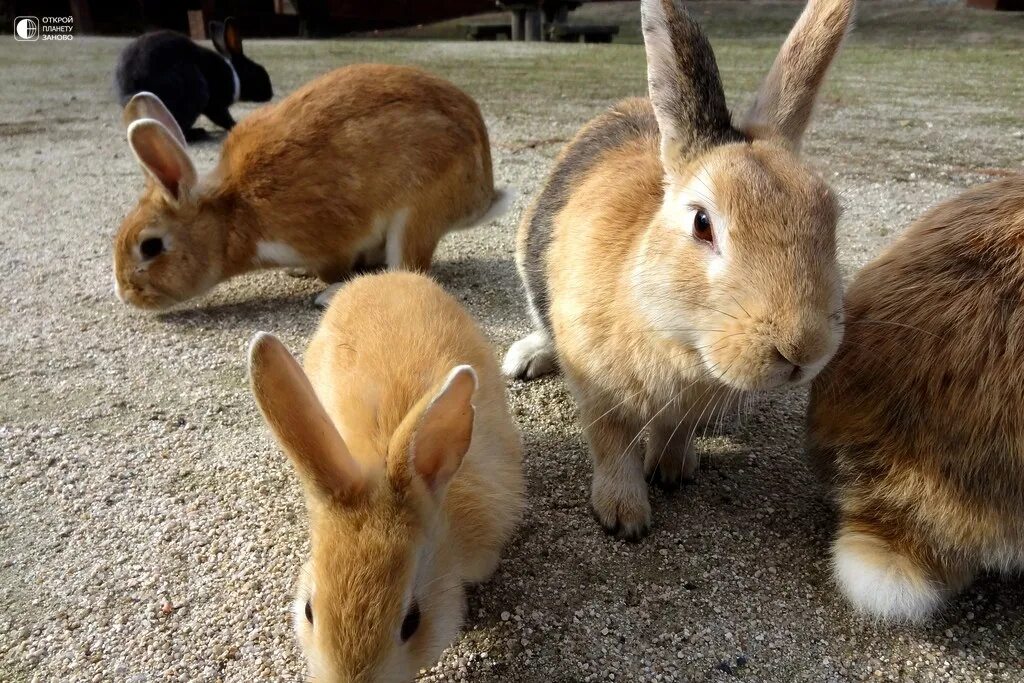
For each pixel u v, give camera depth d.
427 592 0.28
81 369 0.54
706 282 0.31
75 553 0.37
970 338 0.31
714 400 0.36
